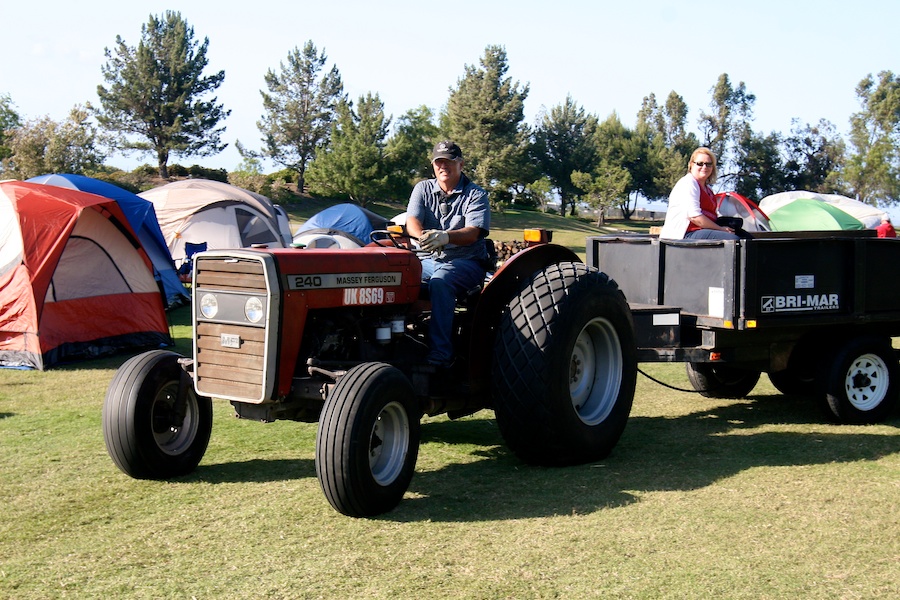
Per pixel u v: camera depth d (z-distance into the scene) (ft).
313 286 13.85
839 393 19.54
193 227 54.90
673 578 10.63
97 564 11.17
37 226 29.14
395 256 15.49
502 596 10.11
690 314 19.21
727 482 14.89
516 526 12.60
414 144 189.26
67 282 29.81
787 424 20.01
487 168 184.96
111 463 16.30
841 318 19.47
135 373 14.90
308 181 180.55
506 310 15.92
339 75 198.80
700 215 20.18
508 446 16.17
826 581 10.59
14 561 11.31
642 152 258.78
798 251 18.79
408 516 13.12
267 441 18.10
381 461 13.52
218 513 13.26
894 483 14.78
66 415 20.84
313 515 13.15
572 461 16.14
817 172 245.24
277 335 13.35
